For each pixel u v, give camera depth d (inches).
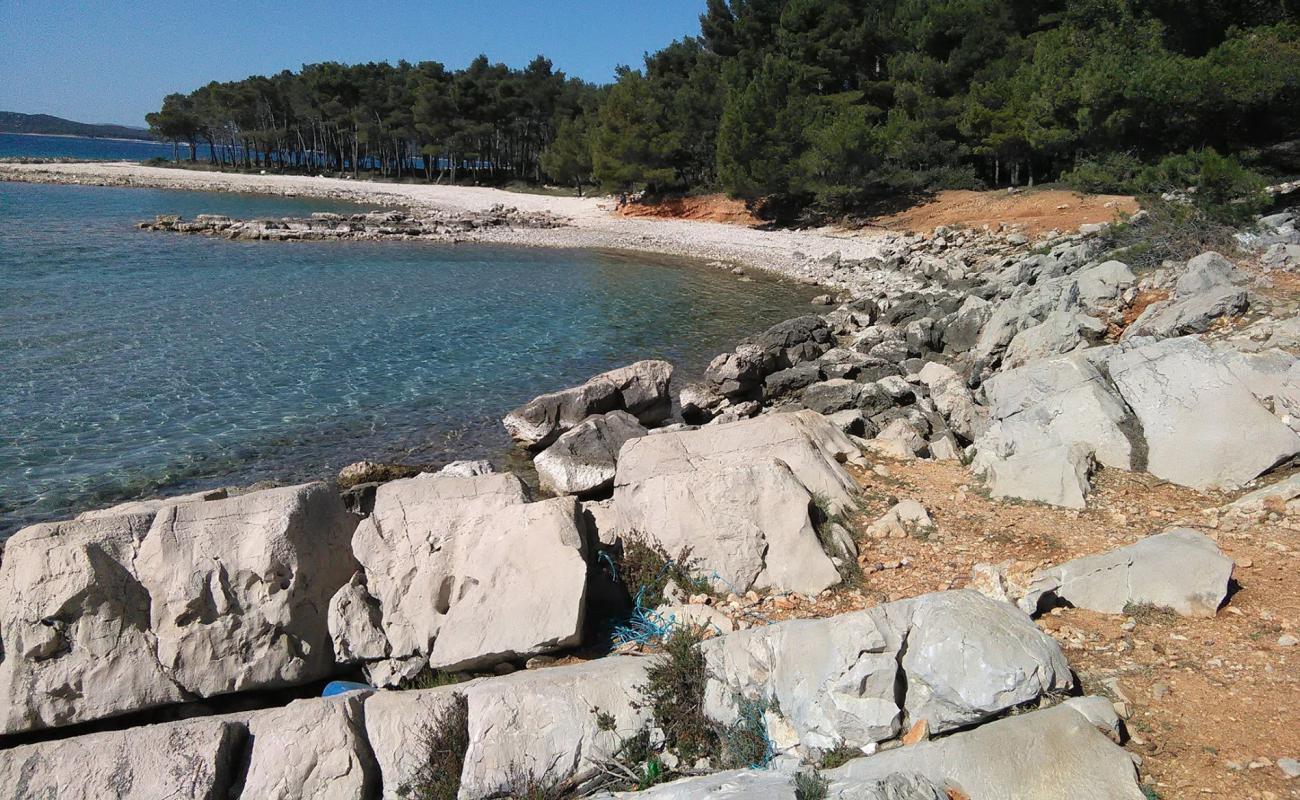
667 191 2544.3
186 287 1183.6
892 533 390.6
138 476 570.3
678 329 1076.5
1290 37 1182.9
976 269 1300.4
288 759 244.7
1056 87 1610.5
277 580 300.5
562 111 3622.0
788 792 208.4
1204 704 247.6
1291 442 399.5
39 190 2896.2
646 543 365.4
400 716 258.4
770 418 459.2
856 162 1964.8
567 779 248.8
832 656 251.3
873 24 2260.1
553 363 893.8
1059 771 214.8
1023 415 483.2
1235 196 797.9
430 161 4279.0
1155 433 442.9
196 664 287.0
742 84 2332.7
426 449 649.6
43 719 272.1
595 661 287.0
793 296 1332.4
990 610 253.4
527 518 329.4
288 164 4608.8
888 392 682.2
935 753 221.0
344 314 1067.3
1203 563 301.4
